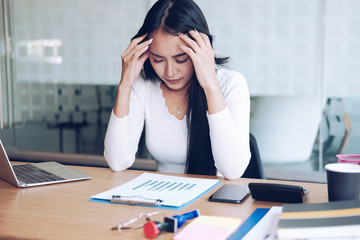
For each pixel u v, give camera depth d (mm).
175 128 1781
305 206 988
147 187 1323
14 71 4621
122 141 1629
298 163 3910
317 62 3688
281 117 3863
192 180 1415
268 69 3814
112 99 4375
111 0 4227
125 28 4223
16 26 4551
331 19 3604
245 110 1639
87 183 1417
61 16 4406
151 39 1572
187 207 1141
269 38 3775
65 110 4555
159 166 1903
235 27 3840
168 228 953
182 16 1529
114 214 1088
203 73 1492
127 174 1562
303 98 3775
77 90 4477
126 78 1646
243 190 1269
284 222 887
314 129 3807
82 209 1131
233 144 1480
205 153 1695
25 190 1329
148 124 1836
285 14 3711
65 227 996
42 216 1078
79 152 4586
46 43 4492
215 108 1498
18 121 4699
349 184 1068
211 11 3885
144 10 4141
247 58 3850
